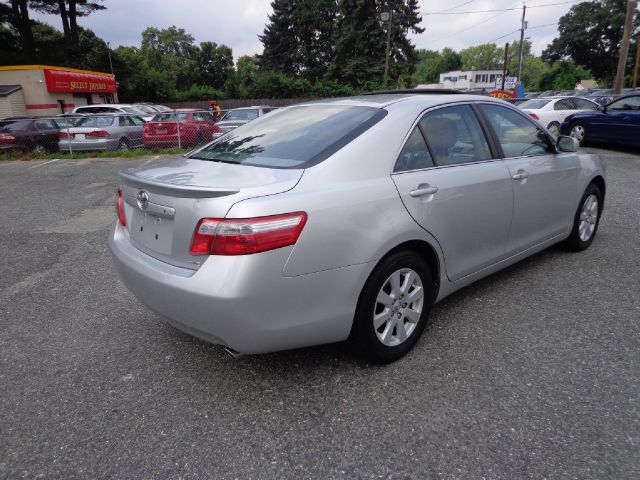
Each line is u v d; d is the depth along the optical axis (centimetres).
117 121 1520
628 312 354
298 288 241
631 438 228
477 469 213
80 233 610
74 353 320
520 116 398
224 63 8856
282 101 4781
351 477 211
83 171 1152
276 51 6284
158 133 1512
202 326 240
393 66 5019
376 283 271
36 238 591
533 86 9750
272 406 260
